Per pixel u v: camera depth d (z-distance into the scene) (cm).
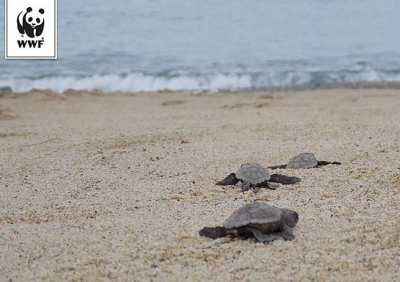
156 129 1493
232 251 665
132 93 2255
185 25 3716
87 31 3494
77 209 849
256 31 3572
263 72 2562
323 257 644
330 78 2506
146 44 3203
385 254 648
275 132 1400
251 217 684
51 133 1496
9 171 1116
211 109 1866
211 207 828
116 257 658
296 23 3809
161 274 613
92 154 1233
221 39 3353
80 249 684
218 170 1059
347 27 3694
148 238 712
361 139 1276
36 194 948
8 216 826
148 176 1041
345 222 745
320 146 1224
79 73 2562
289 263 632
